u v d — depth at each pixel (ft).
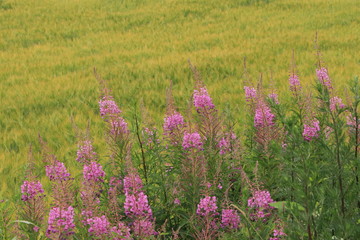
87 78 57.41
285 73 52.75
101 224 15.15
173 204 18.49
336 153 14.07
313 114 16.90
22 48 84.28
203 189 16.99
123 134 19.25
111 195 16.76
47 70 65.57
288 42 70.59
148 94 49.32
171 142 19.02
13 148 38.24
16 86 56.54
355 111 14.05
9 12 113.70
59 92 51.90
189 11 106.11
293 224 12.87
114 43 83.35
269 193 16.76
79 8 116.26
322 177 14.20
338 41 69.41
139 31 93.97
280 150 15.48
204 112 18.76
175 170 19.07
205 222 15.99
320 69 18.85
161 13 105.81
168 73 57.77
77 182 21.48
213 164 18.28
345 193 13.64
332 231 13.76
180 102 45.21
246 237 14.96
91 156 17.52
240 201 17.10
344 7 97.25
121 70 61.00
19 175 29.63
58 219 15.12
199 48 73.67
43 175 29.14
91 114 43.68
